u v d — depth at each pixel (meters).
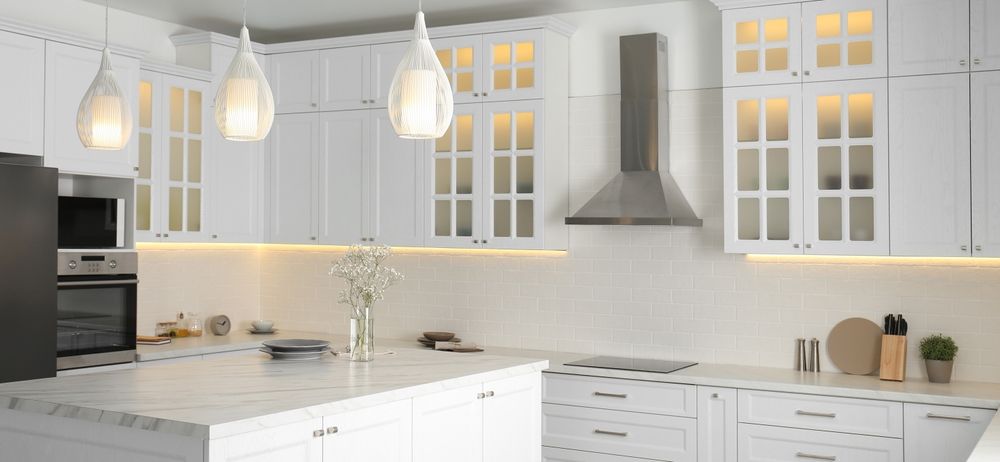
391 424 3.44
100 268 5.11
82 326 5.02
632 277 5.65
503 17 6.00
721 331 5.41
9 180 4.54
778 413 4.70
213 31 6.42
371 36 6.07
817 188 4.84
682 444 4.94
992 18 4.44
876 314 5.03
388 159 6.06
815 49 4.84
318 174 6.33
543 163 5.54
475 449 3.92
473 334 6.14
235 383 3.51
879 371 4.93
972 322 4.81
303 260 6.76
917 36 4.60
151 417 2.81
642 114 5.42
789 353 5.23
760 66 4.97
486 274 6.11
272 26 6.28
